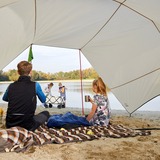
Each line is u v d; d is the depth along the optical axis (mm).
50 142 4078
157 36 6438
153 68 7340
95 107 5523
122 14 5938
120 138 4629
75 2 5344
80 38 7492
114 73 8125
